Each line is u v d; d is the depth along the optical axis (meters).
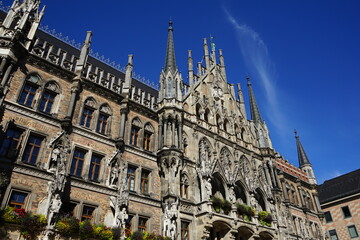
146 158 29.23
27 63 24.72
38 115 23.44
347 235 51.91
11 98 22.53
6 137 21.42
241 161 38.41
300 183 48.72
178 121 32.25
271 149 42.81
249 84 51.84
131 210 25.38
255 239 31.94
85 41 30.42
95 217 23.06
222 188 34.00
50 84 25.81
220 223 28.97
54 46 31.83
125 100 30.17
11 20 25.20
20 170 20.67
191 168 31.62
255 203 34.06
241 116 44.31
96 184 24.16
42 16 27.80
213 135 36.47
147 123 31.67
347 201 54.00
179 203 27.94
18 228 18.45
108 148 26.80
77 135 25.22
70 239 20.22
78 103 26.66
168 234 25.39
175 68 36.59
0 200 19.05
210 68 43.47
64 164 22.12
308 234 43.16
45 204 20.83
